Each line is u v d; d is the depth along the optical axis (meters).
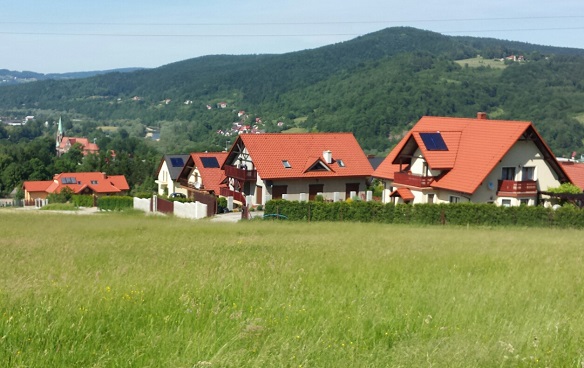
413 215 39.66
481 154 43.88
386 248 19.53
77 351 6.88
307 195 54.50
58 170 122.94
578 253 18.48
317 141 58.69
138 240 23.78
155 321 8.32
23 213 54.16
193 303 9.20
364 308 9.27
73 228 32.78
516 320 8.89
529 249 19.45
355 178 56.97
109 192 101.06
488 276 12.95
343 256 16.67
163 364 6.62
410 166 48.56
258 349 7.12
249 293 10.20
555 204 43.56
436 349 7.15
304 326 8.20
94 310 8.60
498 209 37.91
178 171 79.75
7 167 119.88
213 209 51.50
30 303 8.87
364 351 7.22
